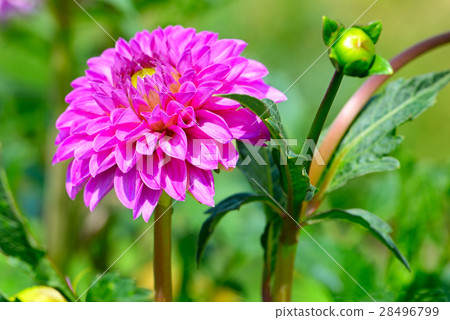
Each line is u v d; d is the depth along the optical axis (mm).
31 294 506
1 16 682
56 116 687
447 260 609
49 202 693
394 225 629
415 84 506
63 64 673
